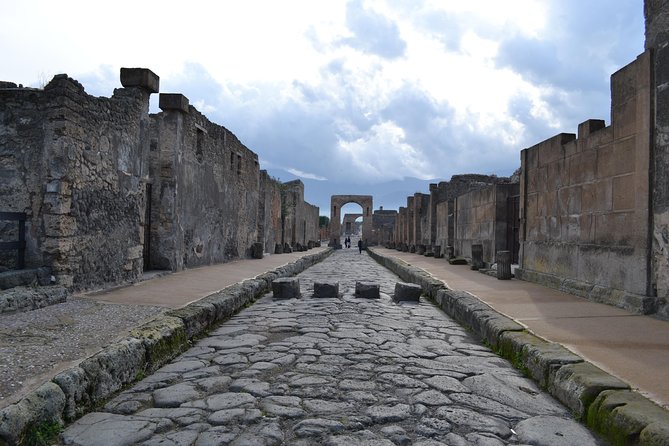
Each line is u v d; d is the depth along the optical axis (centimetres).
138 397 382
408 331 639
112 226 808
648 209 645
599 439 311
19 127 680
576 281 839
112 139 803
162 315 551
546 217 988
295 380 421
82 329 479
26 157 678
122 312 571
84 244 729
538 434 317
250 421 332
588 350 443
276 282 940
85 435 312
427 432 317
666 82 625
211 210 1445
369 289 960
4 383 325
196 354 511
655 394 330
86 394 352
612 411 307
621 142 715
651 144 645
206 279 1027
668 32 624
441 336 615
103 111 775
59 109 676
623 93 714
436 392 396
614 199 730
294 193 3394
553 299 766
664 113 625
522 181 1131
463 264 1666
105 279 790
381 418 339
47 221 669
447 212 2186
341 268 1922
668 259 611
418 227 2989
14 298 551
